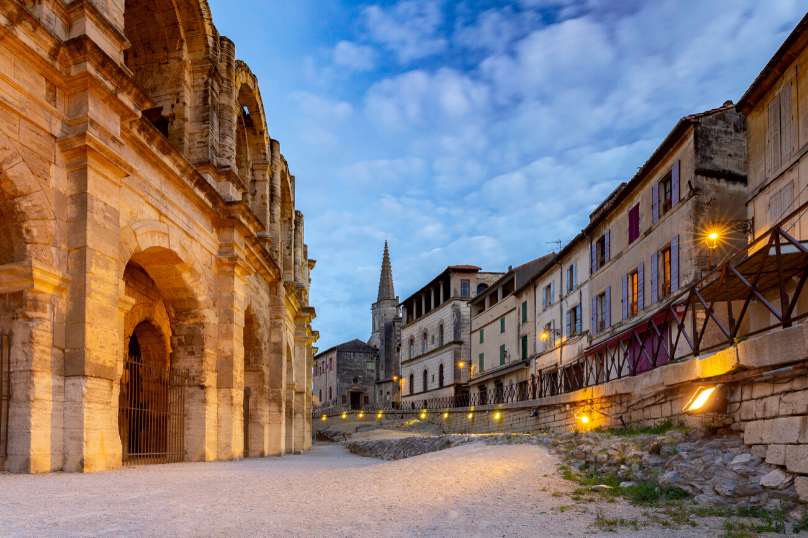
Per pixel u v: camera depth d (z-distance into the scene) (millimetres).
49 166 11477
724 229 24250
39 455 10773
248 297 22281
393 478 11109
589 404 22109
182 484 10016
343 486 10102
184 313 18000
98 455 11633
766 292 18484
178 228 16453
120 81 12664
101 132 12258
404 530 6660
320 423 71250
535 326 47719
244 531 6309
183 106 18984
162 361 20359
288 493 9195
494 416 39844
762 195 20500
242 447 19484
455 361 65812
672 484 9469
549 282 44938
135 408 16281
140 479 10453
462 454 15156
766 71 19172
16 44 10594
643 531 6871
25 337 10883
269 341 26438
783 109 18984
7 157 10578
